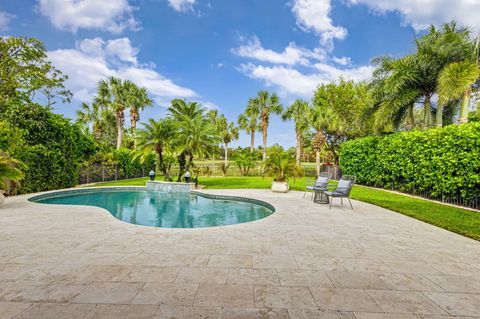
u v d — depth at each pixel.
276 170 12.18
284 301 2.41
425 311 2.30
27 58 13.23
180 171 16.48
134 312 2.19
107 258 3.44
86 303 2.33
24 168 9.48
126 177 21.16
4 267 3.12
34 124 10.84
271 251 3.80
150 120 15.52
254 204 9.77
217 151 16.33
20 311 2.19
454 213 6.86
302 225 5.47
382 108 12.63
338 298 2.49
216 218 7.87
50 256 3.51
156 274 2.95
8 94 12.54
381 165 12.98
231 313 2.20
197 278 2.86
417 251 3.91
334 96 23.88
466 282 2.89
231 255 3.61
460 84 9.71
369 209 7.47
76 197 11.64
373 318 2.18
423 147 9.73
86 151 18.16
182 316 2.15
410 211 7.06
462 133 8.00
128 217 8.02
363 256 3.66
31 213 6.61
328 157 30.58
